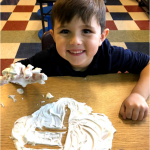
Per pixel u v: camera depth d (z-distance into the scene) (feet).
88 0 1.68
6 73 1.36
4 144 1.35
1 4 8.71
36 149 1.33
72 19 1.61
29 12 8.03
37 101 1.69
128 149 1.31
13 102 1.68
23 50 5.74
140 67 2.22
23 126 1.47
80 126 1.49
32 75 1.46
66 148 1.34
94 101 1.69
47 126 1.49
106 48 2.36
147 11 8.32
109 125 1.48
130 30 6.86
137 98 1.66
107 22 7.34
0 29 6.77
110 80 1.93
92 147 1.33
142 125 1.49
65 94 1.76
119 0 9.44
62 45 1.78
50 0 4.89
